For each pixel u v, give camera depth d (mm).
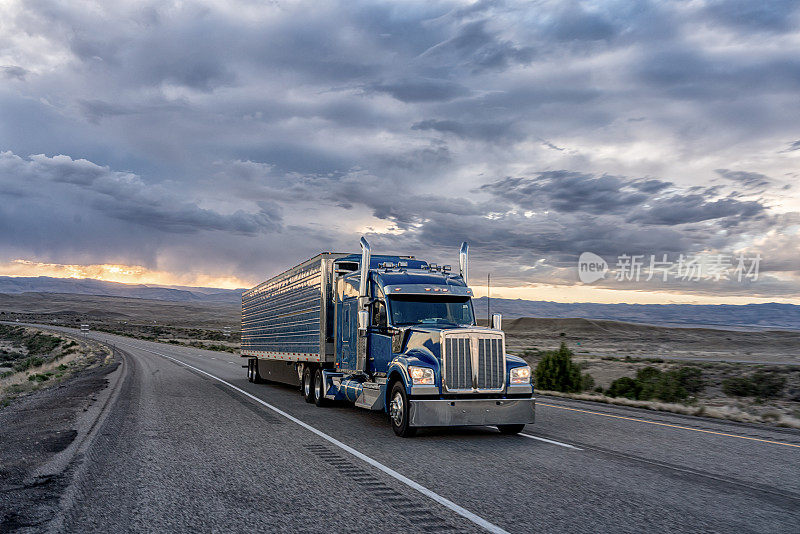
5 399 20984
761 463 8734
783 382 26344
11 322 164500
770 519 5961
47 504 6348
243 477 7699
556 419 13734
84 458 8773
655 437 11117
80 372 33969
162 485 7242
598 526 5691
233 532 5492
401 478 7676
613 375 32188
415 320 12492
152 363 36938
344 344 15055
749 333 131125
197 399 17484
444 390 10781
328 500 6594
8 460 8680
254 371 25062
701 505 6445
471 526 5676
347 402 16547
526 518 5934
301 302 18203
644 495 6855
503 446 10148
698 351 73875
